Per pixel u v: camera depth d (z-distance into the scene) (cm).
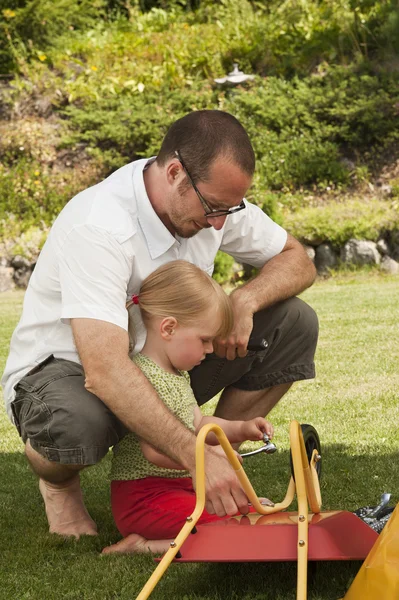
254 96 1744
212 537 252
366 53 1780
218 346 343
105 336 284
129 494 307
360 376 644
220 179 292
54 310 318
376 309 973
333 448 450
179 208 304
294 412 547
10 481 431
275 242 372
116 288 295
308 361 372
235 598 257
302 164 1616
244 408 374
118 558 297
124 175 319
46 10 1984
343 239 1357
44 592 270
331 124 1675
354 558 240
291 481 287
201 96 1794
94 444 300
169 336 309
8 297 1385
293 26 1891
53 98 1869
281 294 357
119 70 1916
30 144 1773
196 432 309
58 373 312
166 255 321
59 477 322
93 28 2122
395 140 1638
